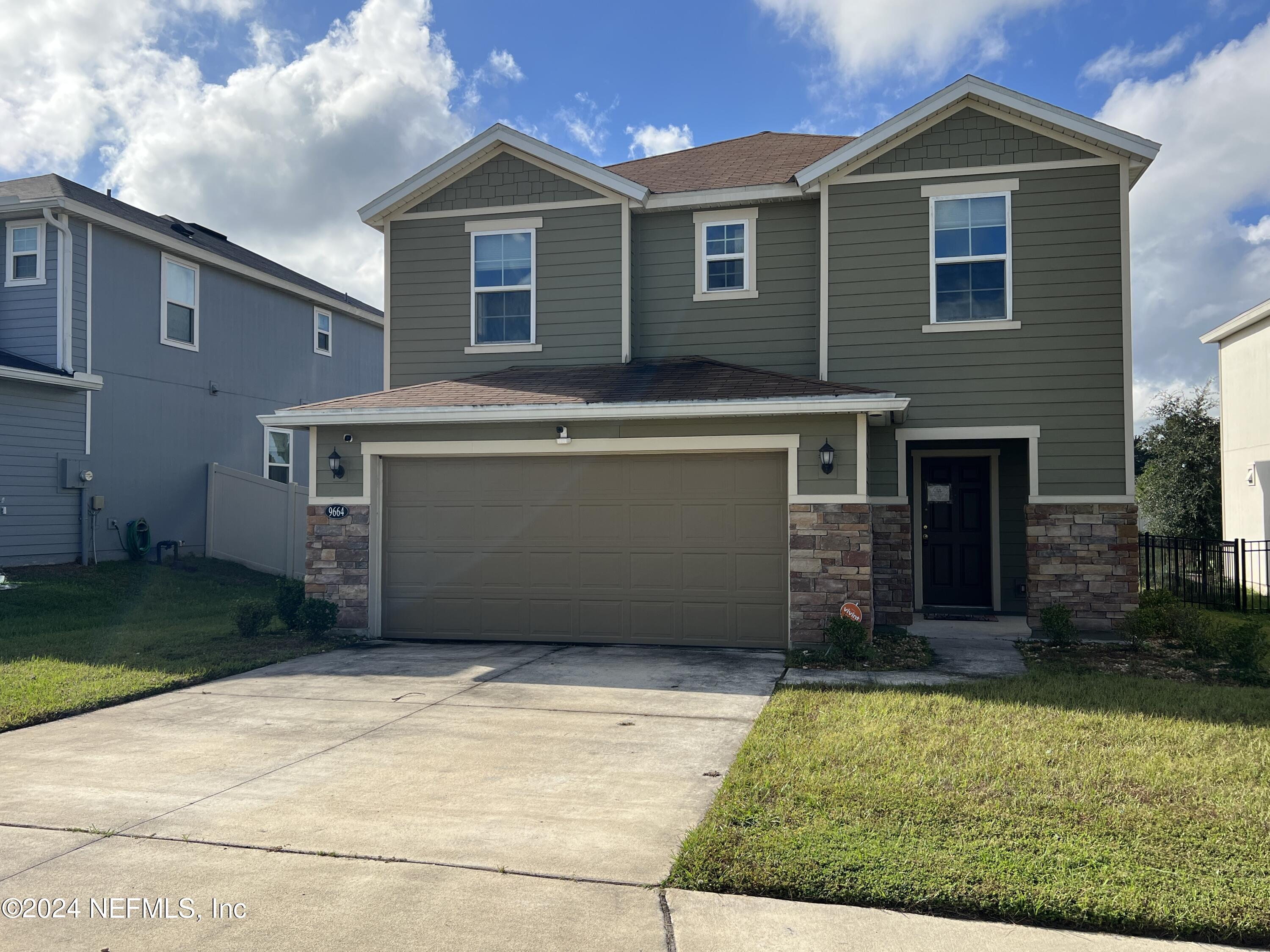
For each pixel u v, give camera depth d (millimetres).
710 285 13391
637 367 12758
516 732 6738
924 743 6129
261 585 17156
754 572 10500
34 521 15273
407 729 6859
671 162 15719
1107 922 3670
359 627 11250
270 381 21312
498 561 11172
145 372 17547
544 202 13531
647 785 5461
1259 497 17391
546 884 4090
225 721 7160
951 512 13625
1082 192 11500
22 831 4793
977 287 11797
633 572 10812
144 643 10680
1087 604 11312
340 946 3557
